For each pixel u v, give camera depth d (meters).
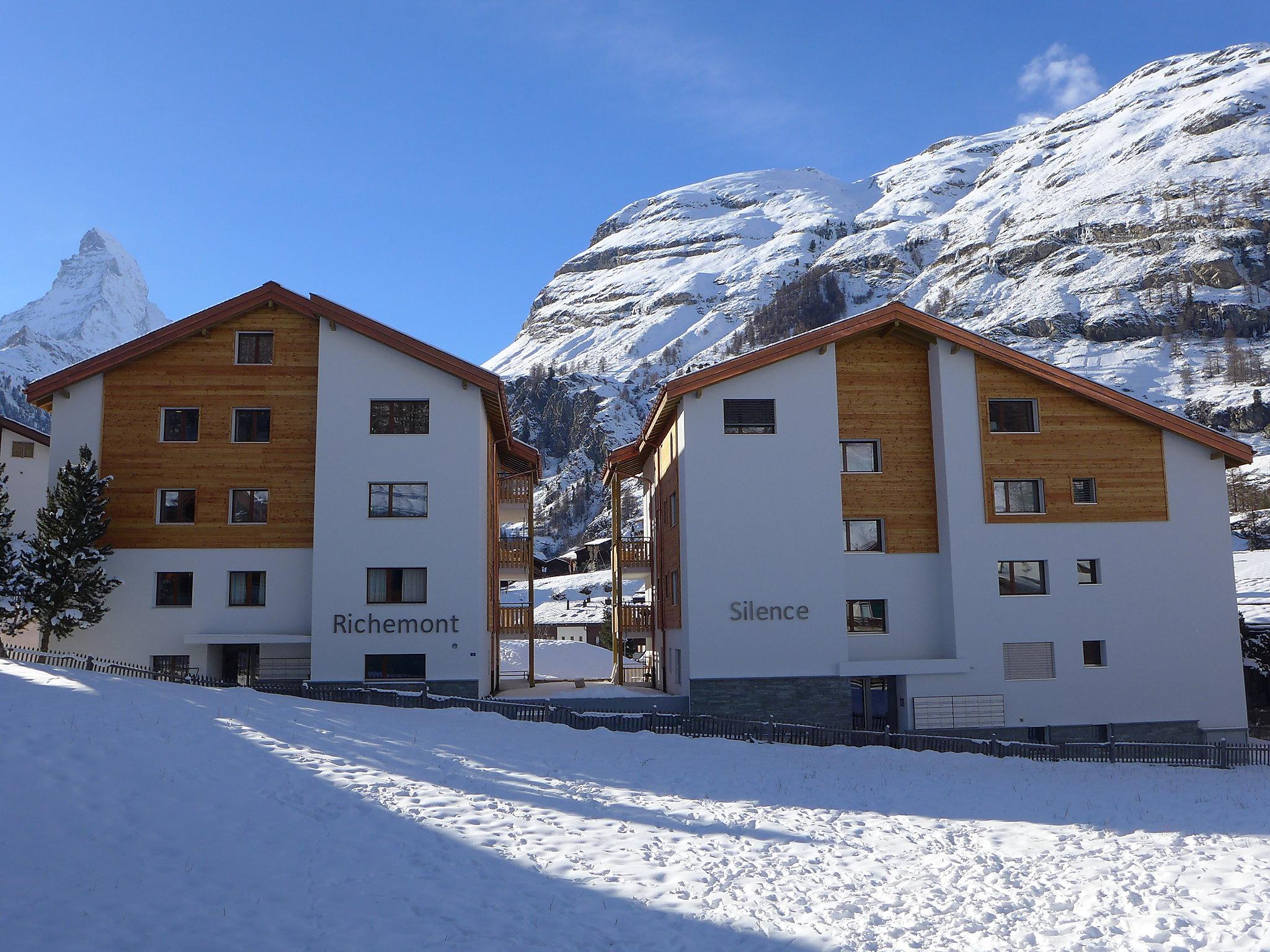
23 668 21.67
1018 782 22.05
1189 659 31.39
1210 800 19.89
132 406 31.66
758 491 31.02
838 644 30.47
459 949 10.21
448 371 31.69
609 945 10.60
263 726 19.80
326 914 10.92
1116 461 32.12
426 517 31.31
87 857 11.93
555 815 15.80
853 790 20.00
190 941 10.02
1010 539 31.38
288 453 31.80
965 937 10.98
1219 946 10.55
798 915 11.65
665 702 30.86
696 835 15.19
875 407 32.28
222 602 31.06
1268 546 104.94
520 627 39.53
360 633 30.64
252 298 31.84
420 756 19.45
